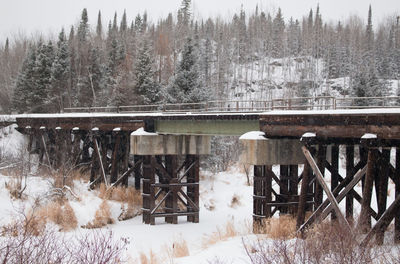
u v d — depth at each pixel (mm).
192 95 43281
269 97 71750
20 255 12297
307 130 19719
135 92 48688
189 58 44781
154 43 80250
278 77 84812
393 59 89250
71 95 63062
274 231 20234
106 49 79938
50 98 58469
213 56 89188
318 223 18531
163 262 19812
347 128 18156
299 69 85125
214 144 44406
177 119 27938
